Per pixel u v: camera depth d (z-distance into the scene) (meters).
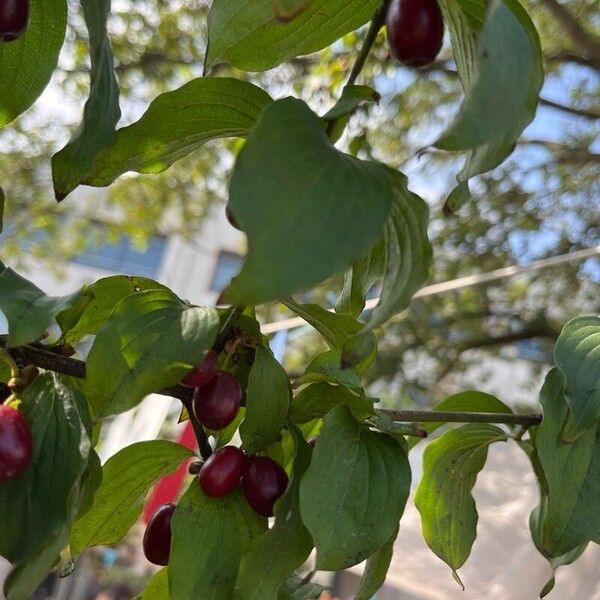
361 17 0.25
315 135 0.18
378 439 0.23
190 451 0.27
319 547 0.22
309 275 0.16
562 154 1.82
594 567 0.48
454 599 0.51
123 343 0.21
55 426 0.21
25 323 0.20
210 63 0.25
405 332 2.10
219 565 0.23
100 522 0.28
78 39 1.53
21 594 0.19
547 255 1.97
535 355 2.43
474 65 0.21
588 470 0.26
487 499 0.54
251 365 0.25
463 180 0.21
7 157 2.03
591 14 1.71
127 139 0.25
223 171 1.93
